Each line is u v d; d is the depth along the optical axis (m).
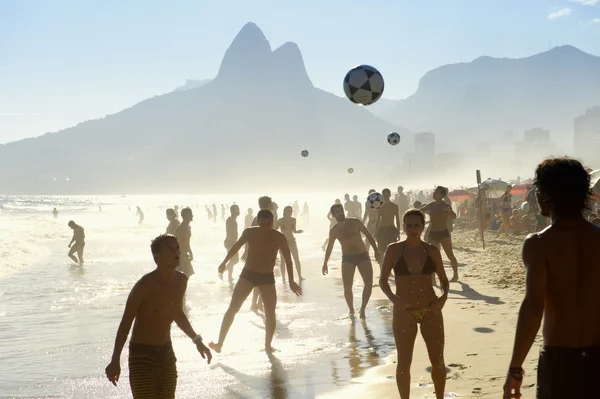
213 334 9.46
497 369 6.76
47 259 24.80
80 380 7.18
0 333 10.03
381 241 14.03
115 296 14.41
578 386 2.90
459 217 34.00
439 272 5.44
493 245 21.98
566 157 3.21
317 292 13.75
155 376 4.62
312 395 6.31
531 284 3.05
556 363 2.97
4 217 73.81
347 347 8.49
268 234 8.49
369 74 8.20
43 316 11.72
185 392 6.51
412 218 5.39
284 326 9.98
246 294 8.37
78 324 10.85
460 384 6.30
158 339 4.68
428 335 5.40
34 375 7.43
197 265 20.91
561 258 3.00
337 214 10.83
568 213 3.08
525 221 26.11
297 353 8.19
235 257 16.03
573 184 3.05
